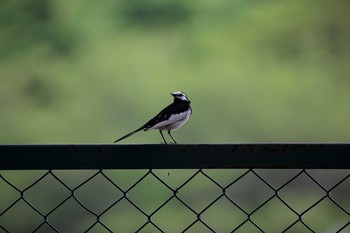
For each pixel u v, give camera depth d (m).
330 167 3.07
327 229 23.91
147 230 24.66
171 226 24.61
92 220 24.25
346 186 24.20
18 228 24.28
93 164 3.16
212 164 3.12
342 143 3.06
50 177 24.22
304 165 3.08
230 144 3.11
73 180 24.30
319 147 3.07
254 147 3.09
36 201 24.12
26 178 24.14
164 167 3.14
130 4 35.53
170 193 24.88
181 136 28.66
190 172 24.73
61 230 24.27
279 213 24.30
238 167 3.11
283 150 3.08
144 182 24.88
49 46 34.16
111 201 24.53
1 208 24.09
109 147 3.15
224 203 24.55
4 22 34.62
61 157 3.16
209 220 24.41
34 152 3.15
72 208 24.20
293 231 24.31
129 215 24.62
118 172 24.59
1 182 24.08
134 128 29.69
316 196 24.30
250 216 3.25
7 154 3.15
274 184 24.53
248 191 24.50
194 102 30.14
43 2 35.34
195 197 24.80
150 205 24.83
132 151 3.15
